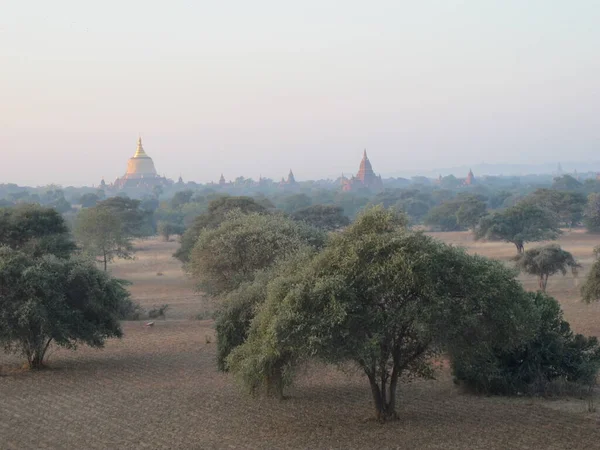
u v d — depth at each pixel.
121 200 120.81
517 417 23.16
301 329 19.97
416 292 20.44
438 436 21.11
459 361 24.98
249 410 25.16
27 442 21.64
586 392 26.73
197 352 38.25
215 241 42.69
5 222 58.81
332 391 27.78
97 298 34.41
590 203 134.12
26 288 32.16
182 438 21.77
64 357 37.03
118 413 25.11
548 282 68.88
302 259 24.12
